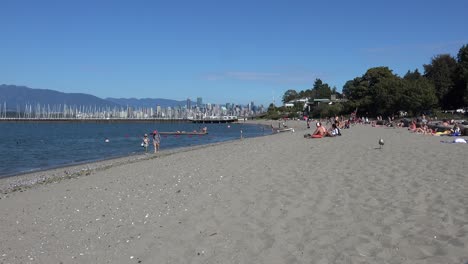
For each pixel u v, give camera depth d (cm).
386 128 6600
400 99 10825
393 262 690
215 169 1880
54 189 1709
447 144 2822
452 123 5988
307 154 2278
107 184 1709
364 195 1171
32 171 2891
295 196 1204
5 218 1223
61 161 3778
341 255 737
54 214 1234
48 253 896
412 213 959
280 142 3578
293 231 891
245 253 791
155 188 1512
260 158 2206
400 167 1642
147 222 1059
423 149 2369
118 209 1225
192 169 1950
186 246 858
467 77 9750
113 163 2994
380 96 11400
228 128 14638
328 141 3375
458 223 862
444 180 1332
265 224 955
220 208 1134
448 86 11138
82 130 13750
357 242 794
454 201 1045
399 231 838
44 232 1053
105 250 883
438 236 792
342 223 920
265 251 791
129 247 886
